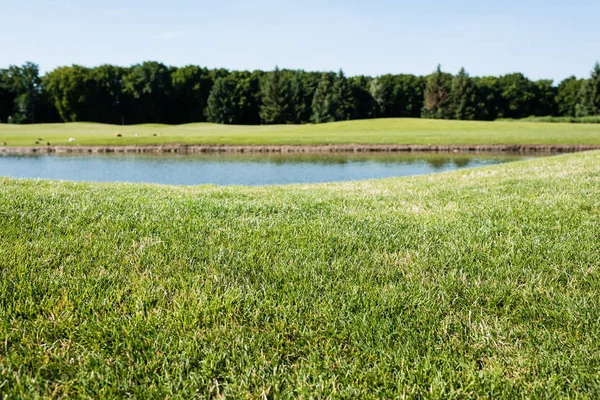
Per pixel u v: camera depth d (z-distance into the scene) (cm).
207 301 265
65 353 216
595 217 463
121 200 539
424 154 2989
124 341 227
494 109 8419
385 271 323
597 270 320
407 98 8725
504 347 228
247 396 192
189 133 4359
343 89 7938
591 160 1017
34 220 414
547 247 369
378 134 4081
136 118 8138
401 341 233
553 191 624
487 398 191
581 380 200
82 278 294
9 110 7694
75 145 3256
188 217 460
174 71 8894
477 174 924
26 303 256
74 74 7531
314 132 4450
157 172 2178
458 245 383
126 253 345
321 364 214
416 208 536
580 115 7569
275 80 7856
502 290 289
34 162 2553
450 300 280
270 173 2139
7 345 223
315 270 322
